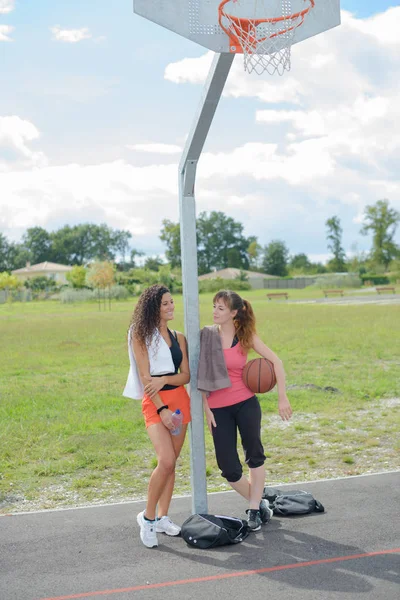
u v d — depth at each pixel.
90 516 5.46
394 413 9.79
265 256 111.06
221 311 4.93
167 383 4.77
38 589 4.04
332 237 109.88
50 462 7.36
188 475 6.96
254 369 4.93
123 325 28.28
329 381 12.67
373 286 78.50
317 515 5.28
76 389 12.32
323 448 7.84
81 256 116.75
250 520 4.91
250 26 4.65
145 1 4.48
